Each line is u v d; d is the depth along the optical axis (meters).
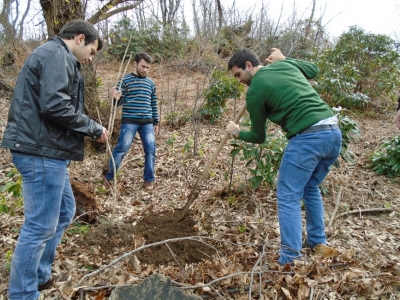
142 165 4.96
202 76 8.62
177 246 3.01
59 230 2.43
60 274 2.60
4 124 5.61
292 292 2.29
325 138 2.56
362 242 3.13
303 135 2.57
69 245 3.01
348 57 8.20
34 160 2.04
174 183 4.43
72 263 2.74
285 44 8.05
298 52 8.41
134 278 2.46
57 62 1.98
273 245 2.99
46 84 1.93
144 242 3.06
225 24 8.34
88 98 5.24
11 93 6.70
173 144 5.41
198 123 5.88
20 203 3.00
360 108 7.89
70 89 2.10
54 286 2.47
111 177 4.16
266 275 2.46
